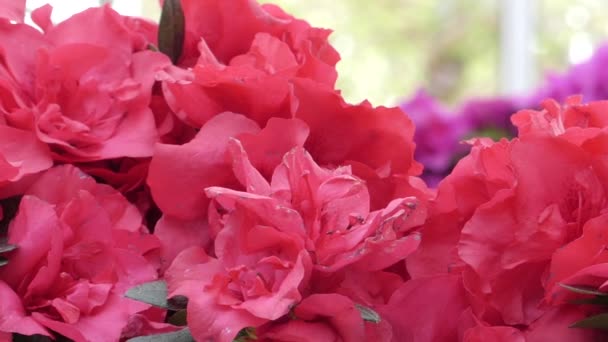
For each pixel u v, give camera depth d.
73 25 0.48
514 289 0.43
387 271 0.46
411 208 0.42
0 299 0.41
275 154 0.44
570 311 0.42
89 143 0.46
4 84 0.45
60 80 0.46
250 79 0.45
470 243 0.42
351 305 0.40
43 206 0.42
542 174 0.42
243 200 0.40
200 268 0.42
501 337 0.42
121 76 0.47
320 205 0.41
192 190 0.44
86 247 0.43
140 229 0.45
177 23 0.49
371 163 0.46
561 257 0.41
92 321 0.42
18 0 0.48
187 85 0.45
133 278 0.44
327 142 0.46
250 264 0.41
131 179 0.47
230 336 0.39
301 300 0.40
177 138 0.48
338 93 0.47
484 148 0.44
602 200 0.42
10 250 0.42
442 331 0.44
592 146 0.42
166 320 0.44
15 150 0.44
